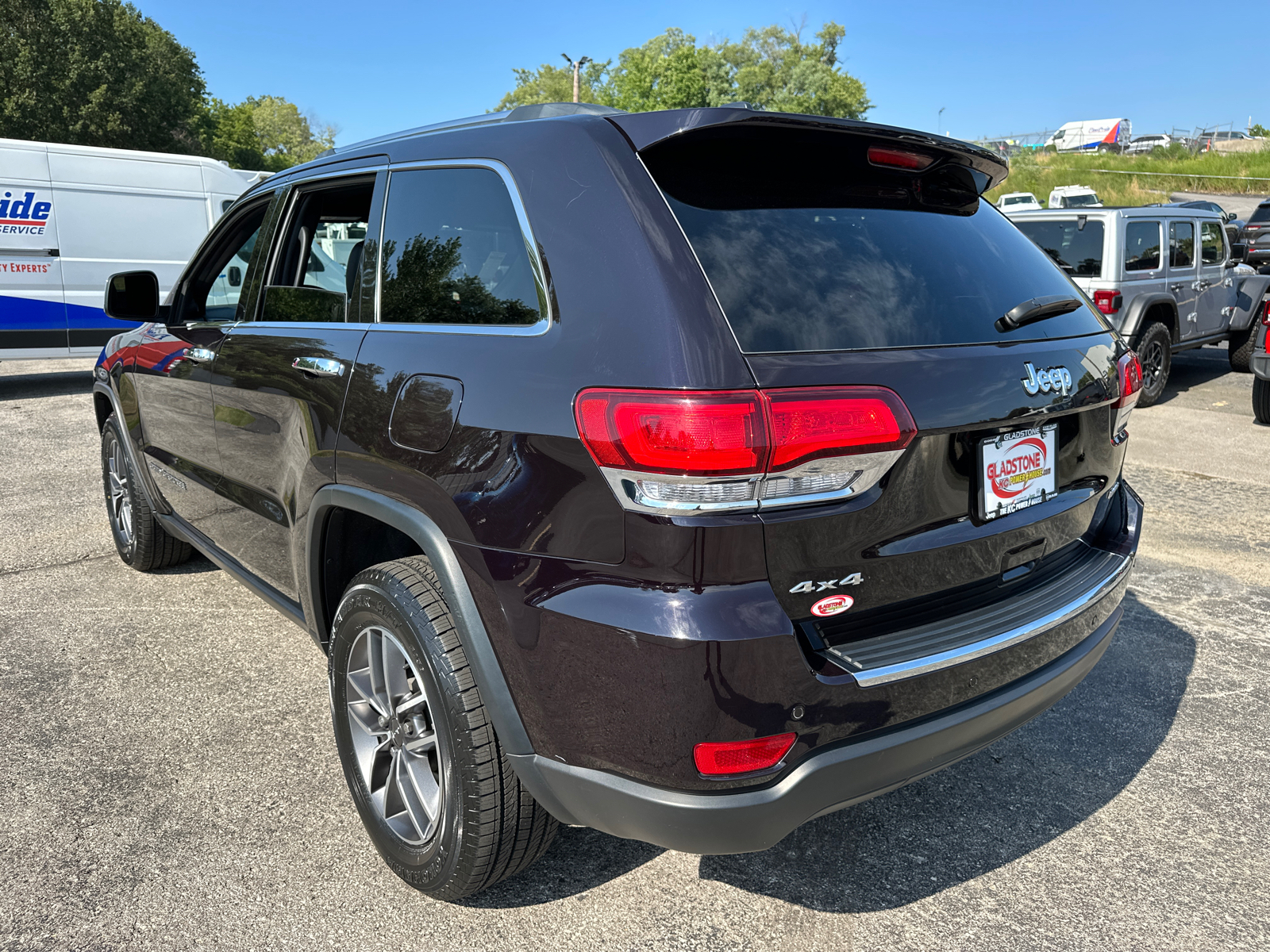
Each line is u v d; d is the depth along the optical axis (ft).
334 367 7.29
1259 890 7.11
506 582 5.57
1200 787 8.55
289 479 8.07
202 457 10.27
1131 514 7.83
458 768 6.10
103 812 7.89
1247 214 110.63
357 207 8.00
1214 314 31.50
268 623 12.09
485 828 6.14
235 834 7.63
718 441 4.75
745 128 5.69
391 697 6.88
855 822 8.01
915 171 6.72
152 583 13.53
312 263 8.45
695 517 4.85
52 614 12.32
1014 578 6.49
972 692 5.82
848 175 6.41
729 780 5.07
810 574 5.14
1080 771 8.83
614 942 6.48
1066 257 27.40
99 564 14.38
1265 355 24.20
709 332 4.99
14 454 22.71
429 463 6.08
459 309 6.43
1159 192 137.90
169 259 36.32
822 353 5.22
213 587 13.38
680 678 4.90
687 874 7.25
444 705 6.07
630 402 4.94
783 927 6.66
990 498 6.01
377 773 7.18
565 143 6.04
